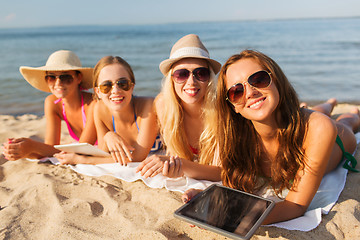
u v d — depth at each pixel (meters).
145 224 2.27
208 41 28.38
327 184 2.79
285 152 2.35
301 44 22.55
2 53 23.20
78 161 3.39
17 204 2.61
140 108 3.42
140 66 13.71
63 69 3.53
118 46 27.77
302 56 15.66
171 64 2.97
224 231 1.65
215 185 2.19
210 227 1.69
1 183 3.09
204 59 2.89
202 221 1.75
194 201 1.94
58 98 3.89
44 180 2.99
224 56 15.72
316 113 2.32
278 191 2.49
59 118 4.01
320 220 2.19
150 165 2.67
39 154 3.60
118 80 3.05
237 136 2.52
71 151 3.36
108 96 3.12
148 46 26.67
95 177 3.08
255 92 2.10
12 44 36.19
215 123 2.82
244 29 56.25
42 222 2.37
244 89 2.14
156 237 2.10
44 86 4.17
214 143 2.94
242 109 2.21
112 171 3.17
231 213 1.87
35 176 3.11
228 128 2.48
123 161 3.18
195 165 2.88
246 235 1.63
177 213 1.79
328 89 8.02
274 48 20.34
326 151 2.22
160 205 2.53
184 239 2.12
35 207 2.57
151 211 2.47
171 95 3.00
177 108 3.03
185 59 2.85
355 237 2.05
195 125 3.23
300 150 2.29
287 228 2.14
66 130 5.12
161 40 34.59
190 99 2.89
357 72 10.50
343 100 6.88
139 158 3.37
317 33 35.06
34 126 5.29
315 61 13.72
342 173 2.96
